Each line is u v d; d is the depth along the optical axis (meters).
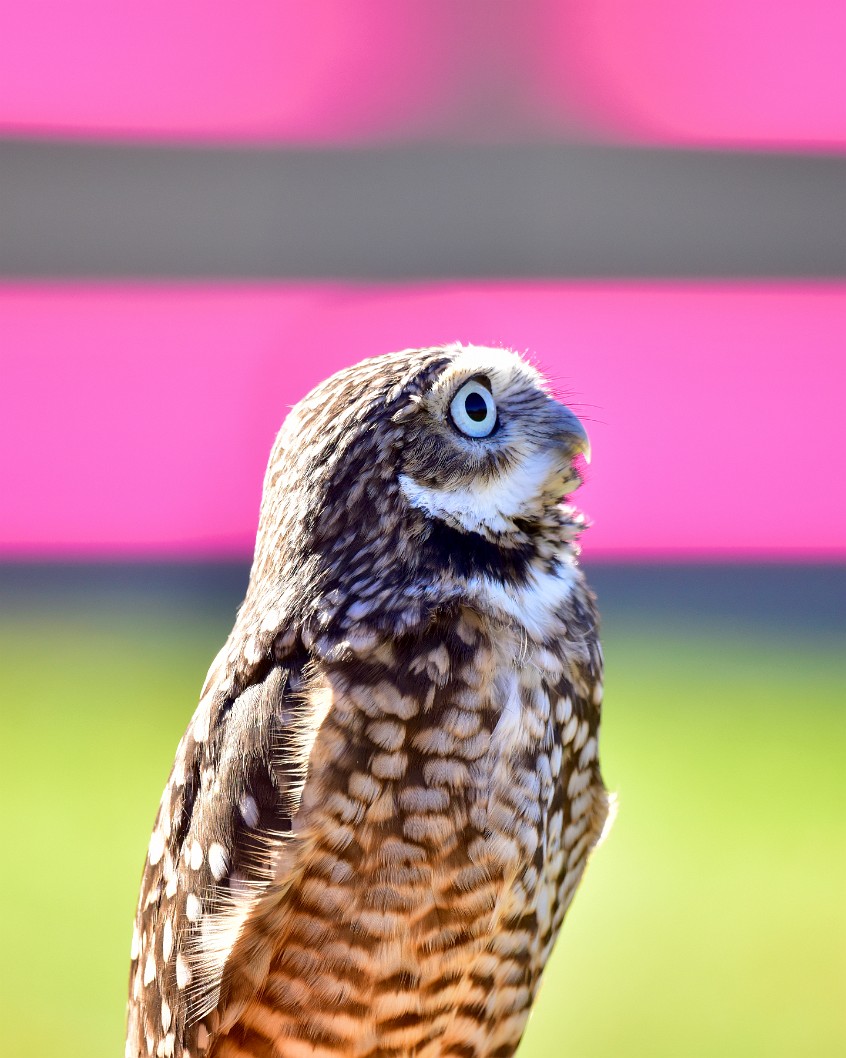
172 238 18.31
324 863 3.82
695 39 18.66
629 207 18.59
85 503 17.03
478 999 4.09
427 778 3.84
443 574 4.02
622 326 18.02
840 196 18.39
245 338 17.80
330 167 19.00
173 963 4.10
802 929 9.48
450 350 4.24
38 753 12.05
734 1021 8.41
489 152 19.19
